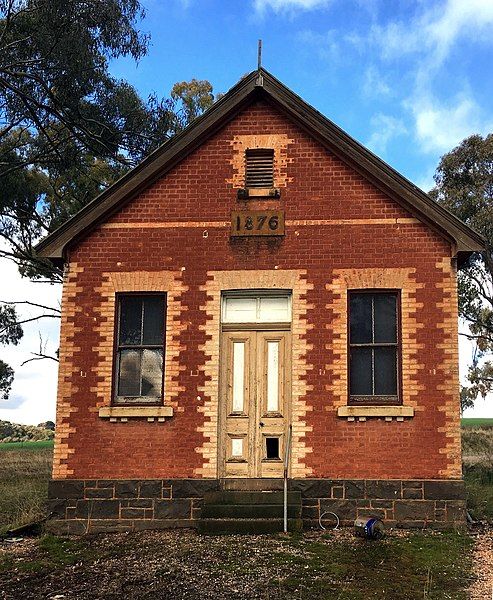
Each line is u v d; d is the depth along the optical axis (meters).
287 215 14.12
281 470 13.48
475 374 32.44
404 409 13.16
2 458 28.06
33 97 21.62
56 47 20.28
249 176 14.45
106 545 12.11
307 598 9.12
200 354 13.80
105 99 23.45
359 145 13.99
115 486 13.46
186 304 13.99
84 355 13.97
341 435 13.28
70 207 29.14
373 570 10.21
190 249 14.19
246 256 14.05
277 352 13.95
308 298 13.77
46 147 25.38
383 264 13.75
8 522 14.78
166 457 13.51
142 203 14.45
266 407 13.76
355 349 13.67
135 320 14.19
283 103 14.34
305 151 14.34
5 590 9.84
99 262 14.30
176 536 12.41
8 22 19.88
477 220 27.73
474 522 13.93
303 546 11.38
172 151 14.37
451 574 10.14
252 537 12.04
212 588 9.50
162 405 13.73
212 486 13.32
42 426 51.97
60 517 13.44
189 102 32.81
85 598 9.38
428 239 13.76
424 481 13.00
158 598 9.24
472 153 28.91
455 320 13.43
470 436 34.72
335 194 14.10
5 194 26.94
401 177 13.79
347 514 13.02
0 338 30.62
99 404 13.77
